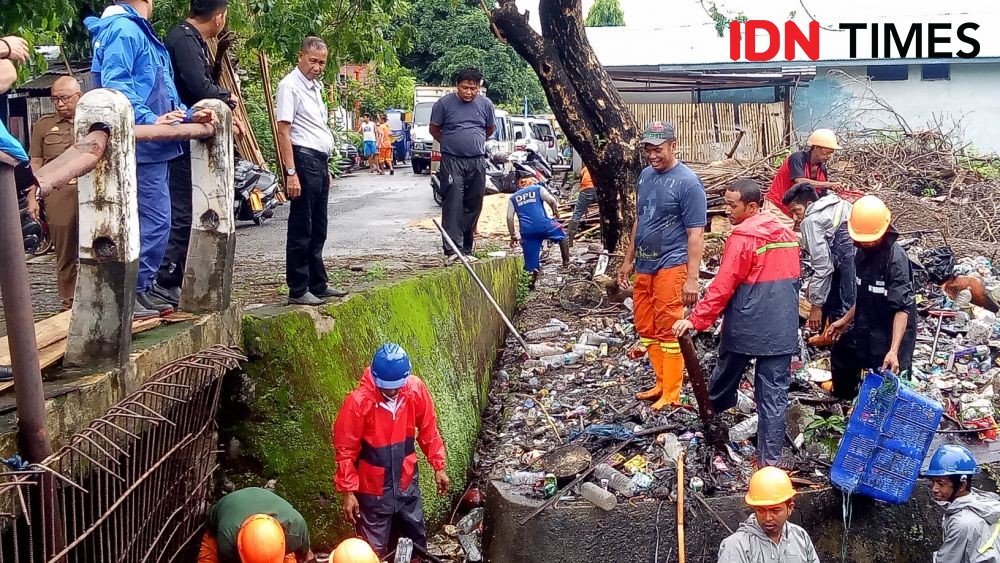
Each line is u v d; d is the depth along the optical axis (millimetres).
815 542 5473
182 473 4340
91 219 3658
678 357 6285
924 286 8484
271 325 5359
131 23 4625
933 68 22484
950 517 4879
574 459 5840
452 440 6773
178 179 5336
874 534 5484
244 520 4223
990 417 6430
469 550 5918
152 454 3908
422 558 5383
